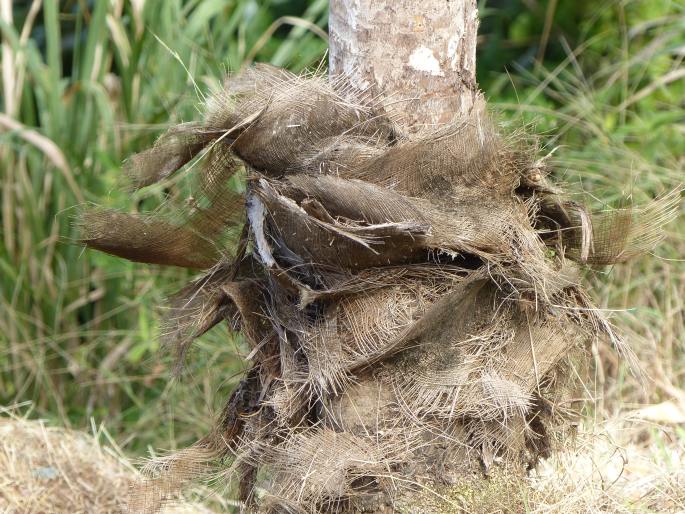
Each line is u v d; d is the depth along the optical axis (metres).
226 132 2.28
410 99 2.29
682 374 3.00
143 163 2.32
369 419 2.26
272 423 2.30
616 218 2.32
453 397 2.25
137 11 3.18
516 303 2.28
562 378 2.34
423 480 2.26
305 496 2.23
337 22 2.32
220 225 2.39
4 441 2.81
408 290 2.26
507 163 2.26
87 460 2.83
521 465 2.32
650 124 3.14
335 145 2.26
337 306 2.27
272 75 2.31
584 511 2.38
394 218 2.21
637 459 2.68
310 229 2.23
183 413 3.10
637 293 3.07
